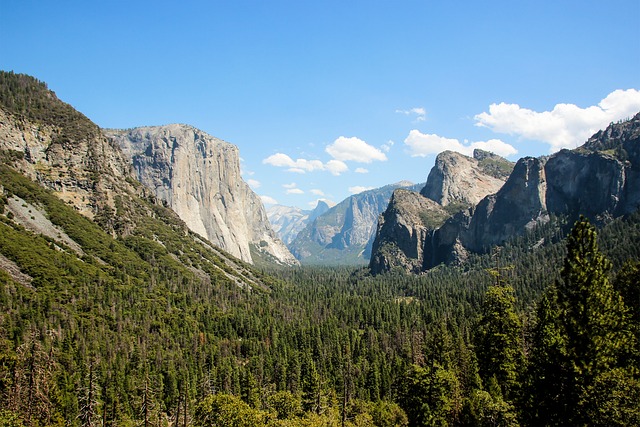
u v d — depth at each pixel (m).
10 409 88.31
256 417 103.50
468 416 67.94
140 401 123.50
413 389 77.12
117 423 114.19
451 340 116.62
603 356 49.47
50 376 107.19
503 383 71.12
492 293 75.12
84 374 125.31
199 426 112.38
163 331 178.50
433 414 73.56
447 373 77.25
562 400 49.62
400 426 82.44
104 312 172.62
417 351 156.12
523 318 100.50
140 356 148.88
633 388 43.75
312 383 123.81
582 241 52.97
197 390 139.00
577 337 50.78
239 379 144.00
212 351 165.25
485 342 74.69
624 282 63.53
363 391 139.25
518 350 72.06
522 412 54.25
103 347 148.25
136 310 185.88
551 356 51.56
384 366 148.50
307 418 103.38
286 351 170.62
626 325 53.72
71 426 103.56
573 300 52.09
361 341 184.00
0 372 96.38
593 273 51.53
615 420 43.50
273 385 144.25
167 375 140.50
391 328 199.88
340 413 118.19
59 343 138.50
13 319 140.38
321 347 171.50
